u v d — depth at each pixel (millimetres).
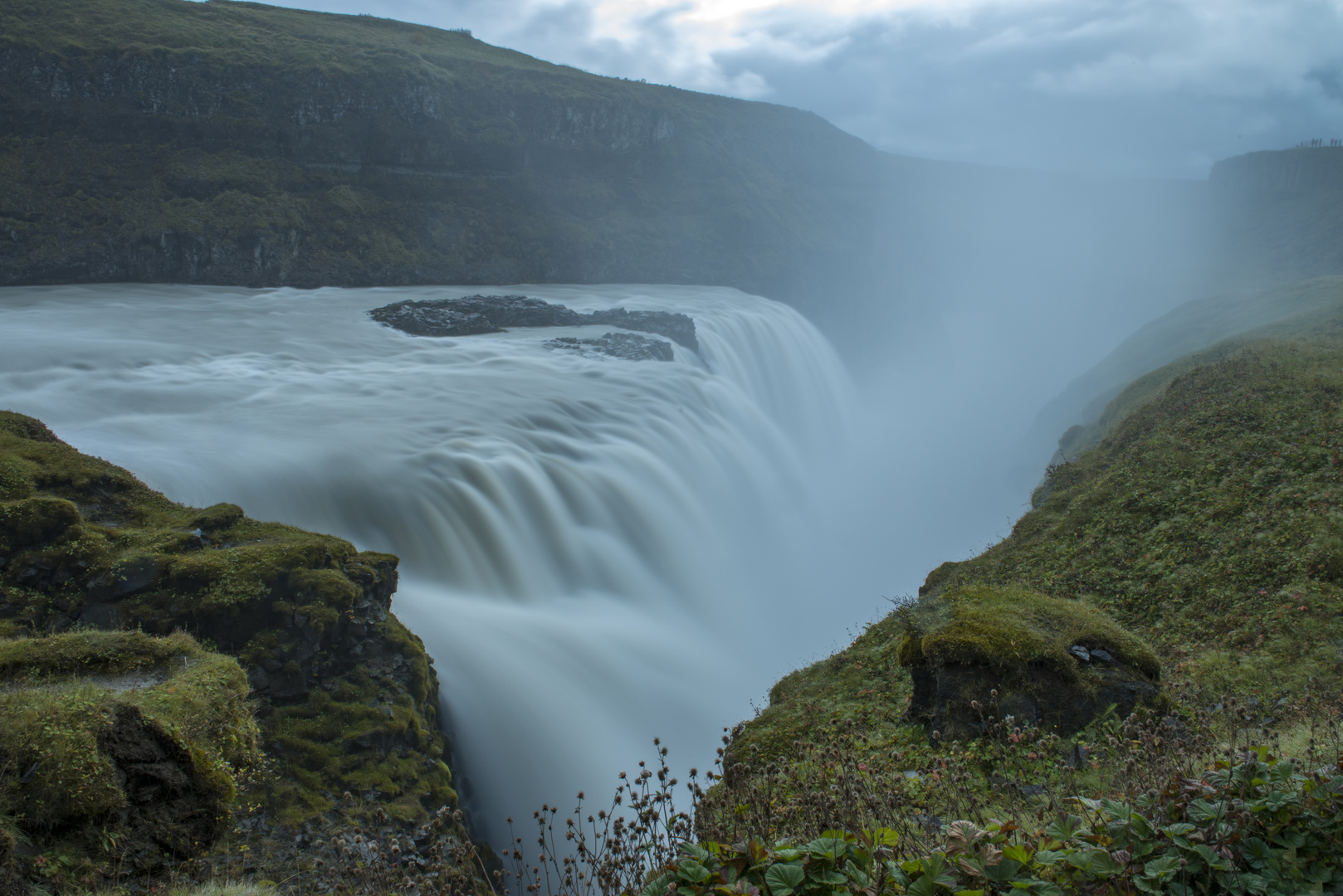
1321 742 7242
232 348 43594
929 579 20047
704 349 58750
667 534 33250
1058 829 4418
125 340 42094
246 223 68688
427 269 77938
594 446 35625
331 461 28188
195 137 71938
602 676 23422
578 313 58156
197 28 78750
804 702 13797
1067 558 18141
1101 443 25641
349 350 46031
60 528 15891
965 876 3961
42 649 8727
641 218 99250
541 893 14977
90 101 67000
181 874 6871
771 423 51781
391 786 14508
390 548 26016
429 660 17984
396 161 83625
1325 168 159875
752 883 4035
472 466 29469
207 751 7844
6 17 66812
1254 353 26609
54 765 6492
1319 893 3807
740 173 112750
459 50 111688
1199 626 13773
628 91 107312
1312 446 18062
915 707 10609
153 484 24203
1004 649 9453
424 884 5867
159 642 9305
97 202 63969
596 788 19734
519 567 27578
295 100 77125
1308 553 14164
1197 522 17156
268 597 15547
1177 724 8375
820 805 5699
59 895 5996
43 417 29578
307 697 15070
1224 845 4004
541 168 96500
